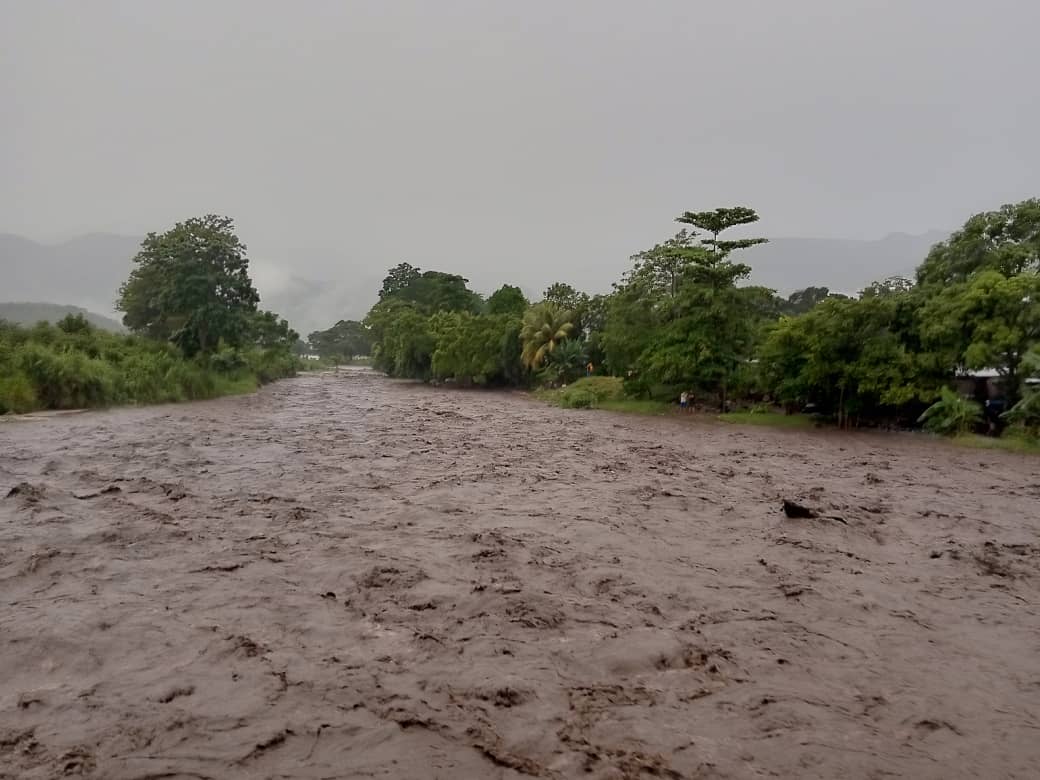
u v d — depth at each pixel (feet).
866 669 20.57
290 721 16.30
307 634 21.50
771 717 17.34
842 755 15.81
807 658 21.12
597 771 14.65
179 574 27.20
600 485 49.14
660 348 124.88
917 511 43.37
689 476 54.49
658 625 23.16
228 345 169.48
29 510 36.83
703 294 119.24
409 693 17.80
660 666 19.99
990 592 28.22
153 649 20.21
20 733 15.58
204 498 41.39
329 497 42.50
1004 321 84.38
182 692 17.61
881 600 26.76
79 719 16.25
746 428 99.25
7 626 21.67
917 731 17.06
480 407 134.10
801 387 102.68
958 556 33.14
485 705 17.33
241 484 46.29
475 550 31.22
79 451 59.21
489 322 206.28
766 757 15.56
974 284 87.76
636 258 145.28
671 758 15.29
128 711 16.62
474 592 25.66
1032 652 22.30
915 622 24.59
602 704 17.61
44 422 83.46
